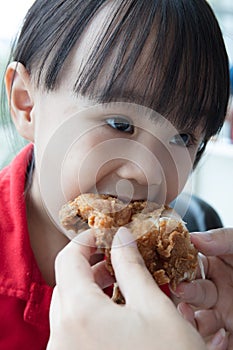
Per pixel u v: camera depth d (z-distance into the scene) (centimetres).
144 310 17
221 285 26
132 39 23
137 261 19
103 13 23
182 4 24
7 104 28
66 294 18
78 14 24
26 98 25
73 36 23
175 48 23
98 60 22
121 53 22
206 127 24
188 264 21
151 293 18
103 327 17
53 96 23
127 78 22
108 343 17
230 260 26
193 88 23
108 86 22
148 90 22
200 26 24
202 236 24
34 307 25
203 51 24
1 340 25
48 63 23
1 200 27
